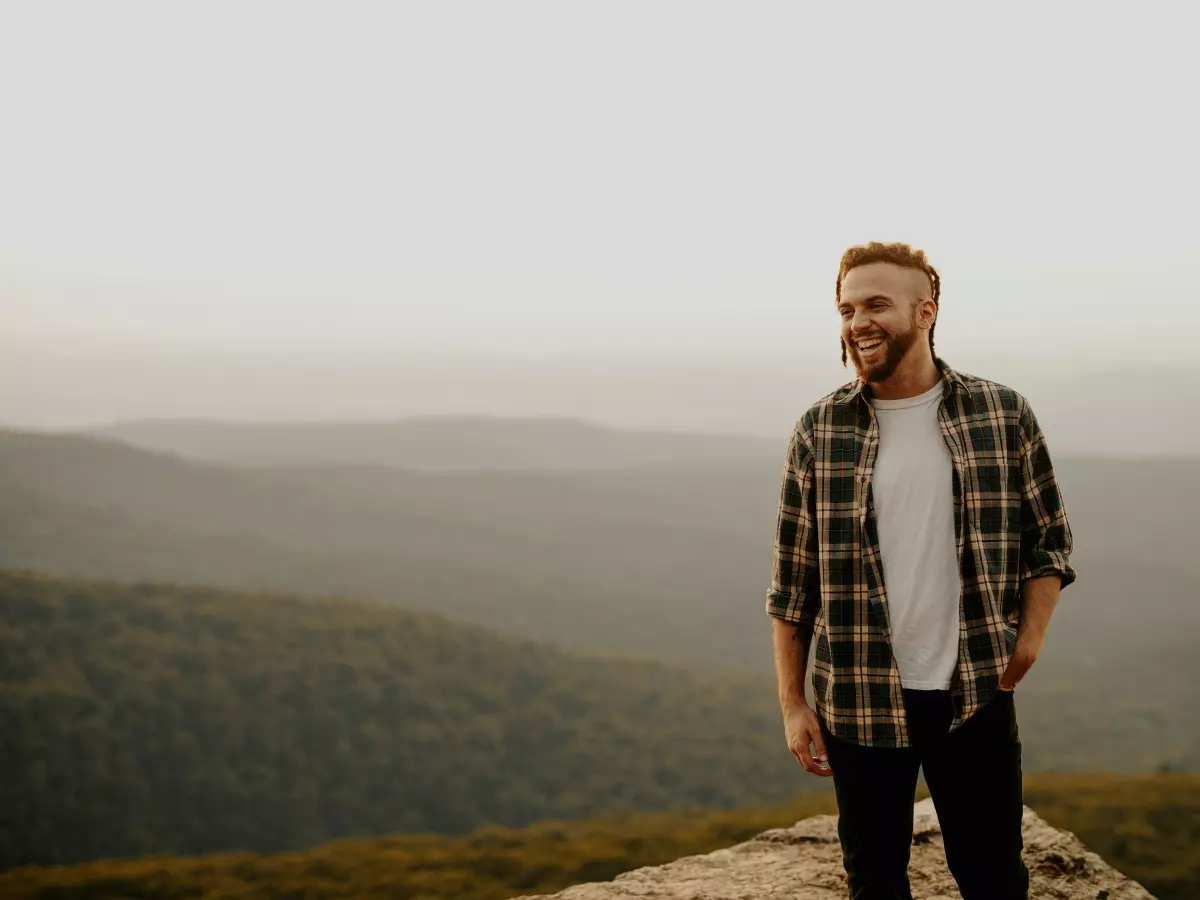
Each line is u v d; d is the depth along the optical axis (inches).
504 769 4347.9
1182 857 1275.8
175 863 1849.2
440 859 1879.9
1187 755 5300.2
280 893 1667.1
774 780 4333.2
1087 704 6540.4
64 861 3388.3
